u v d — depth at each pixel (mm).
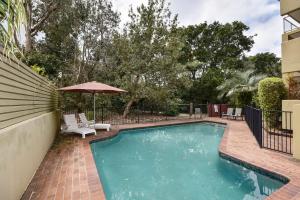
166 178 5359
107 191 4617
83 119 10695
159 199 4250
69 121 9734
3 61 3248
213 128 13500
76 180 4406
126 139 10305
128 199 4238
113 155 7473
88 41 16375
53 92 9250
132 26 15430
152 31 15172
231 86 18844
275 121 9625
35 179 4477
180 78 16562
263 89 9867
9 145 3186
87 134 9852
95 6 16281
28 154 4270
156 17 15383
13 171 3340
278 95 9578
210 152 7777
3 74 3254
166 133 11883
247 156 5938
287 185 3975
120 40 15391
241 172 5621
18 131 3633
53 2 15203
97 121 14734
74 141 8375
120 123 13836
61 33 17125
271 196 3551
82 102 16047
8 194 3113
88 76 17859
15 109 3852
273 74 25234
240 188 4762
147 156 7309
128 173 5707
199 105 21172
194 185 4926
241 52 31672
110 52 17219
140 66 15086
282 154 6117
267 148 6754
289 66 10562
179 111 20438
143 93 15438
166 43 15477
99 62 17500
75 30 16078
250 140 8250
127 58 15586
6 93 3379
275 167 4984
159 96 16047
